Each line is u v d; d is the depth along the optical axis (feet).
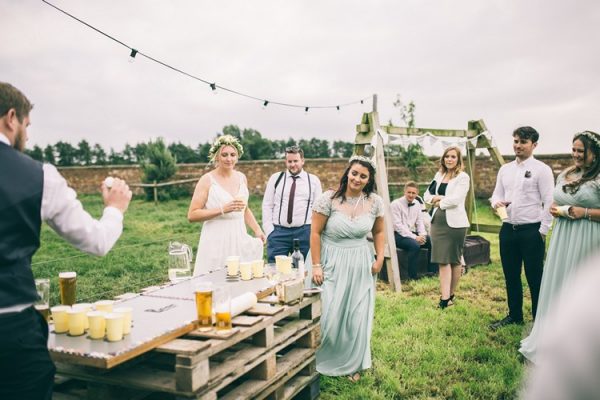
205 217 13.93
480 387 11.49
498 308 18.16
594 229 12.12
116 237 6.84
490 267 25.35
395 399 11.13
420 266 23.86
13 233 5.72
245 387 8.45
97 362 6.35
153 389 7.21
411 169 48.37
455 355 13.48
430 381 11.96
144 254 28.55
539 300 13.23
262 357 8.66
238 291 9.93
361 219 12.27
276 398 9.30
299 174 17.60
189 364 6.91
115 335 6.93
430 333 15.29
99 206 56.24
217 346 7.43
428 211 25.23
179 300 9.25
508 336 14.82
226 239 14.19
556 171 49.39
